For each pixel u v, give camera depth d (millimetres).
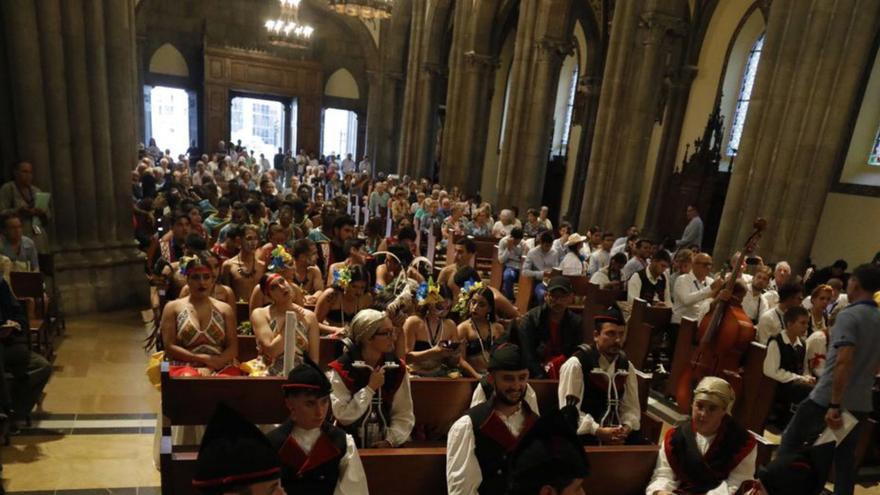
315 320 4168
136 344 6383
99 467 3963
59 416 4645
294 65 24484
